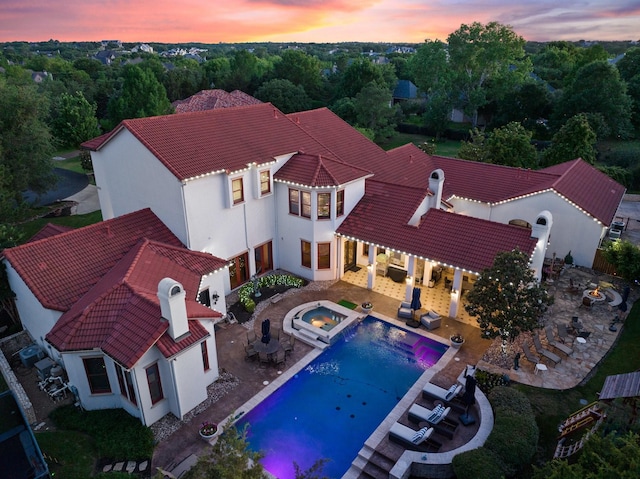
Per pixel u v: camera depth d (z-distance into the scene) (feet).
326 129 122.83
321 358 74.59
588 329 79.92
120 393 61.16
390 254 102.17
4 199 111.45
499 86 268.82
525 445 50.55
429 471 51.11
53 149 149.38
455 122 313.53
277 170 94.99
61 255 72.38
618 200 114.32
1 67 446.60
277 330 81.30
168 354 55.36
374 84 255.70
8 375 67.00
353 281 98.22
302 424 61.31
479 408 58.59
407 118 319.88
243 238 93.04
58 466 53.52
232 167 84.69
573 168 119.75
